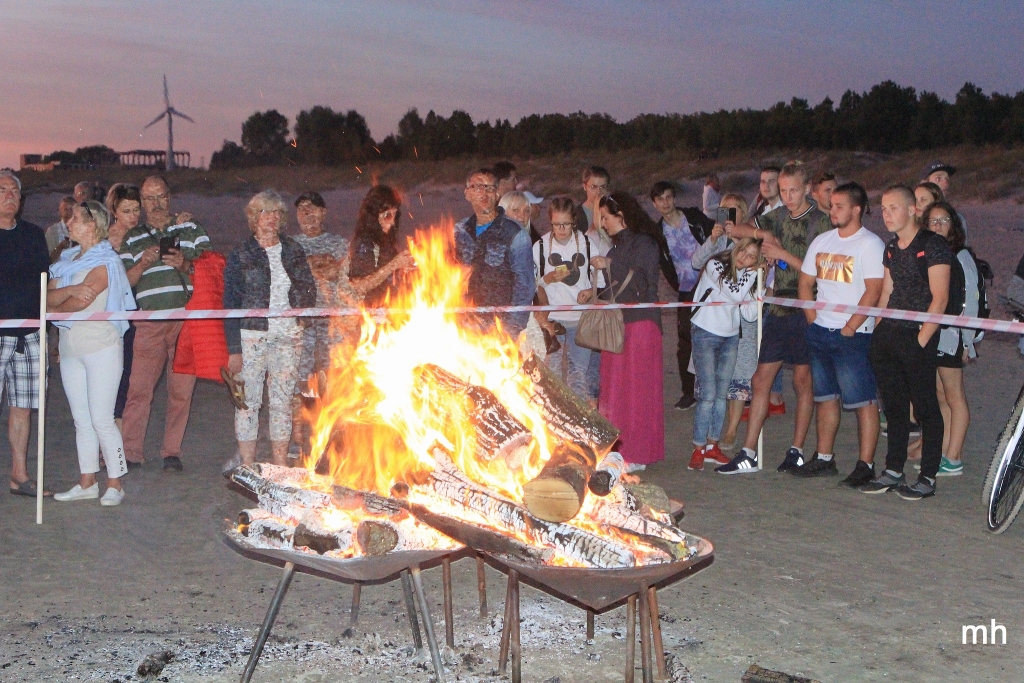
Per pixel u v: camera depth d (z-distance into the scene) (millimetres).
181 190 57094
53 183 60500
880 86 46844
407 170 58750
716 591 5281
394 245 7207
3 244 6699
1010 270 18672
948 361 7258
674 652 4562
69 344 6645
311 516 4113
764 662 4465
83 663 4418
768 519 6496
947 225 7262
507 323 6508
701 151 48062
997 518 6199
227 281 6984
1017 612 5027
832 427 7484
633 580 3945
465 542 3918
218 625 4836
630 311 7434
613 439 4488
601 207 7621
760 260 7590
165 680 4270
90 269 6508
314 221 7516
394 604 5129
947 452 7508
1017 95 43781
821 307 7156
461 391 4477
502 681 4293
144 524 6332
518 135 57688
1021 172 33906
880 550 5918
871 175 40250
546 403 4523
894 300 6934
